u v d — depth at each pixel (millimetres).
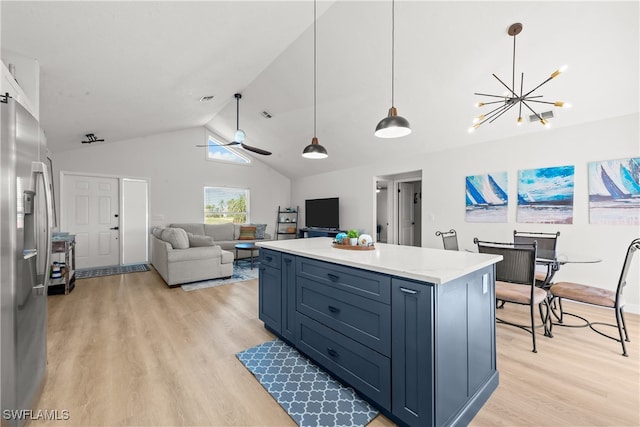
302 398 1676
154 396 1682
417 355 1345
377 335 1548
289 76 3947
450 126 4043
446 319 1361
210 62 3074
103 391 1720
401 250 2162
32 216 1508
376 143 5031
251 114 5324
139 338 2457
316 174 7266
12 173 1283
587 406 1595
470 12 2488
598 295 2328
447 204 4598
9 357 1281
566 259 2588
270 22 2641
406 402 1399
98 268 5371
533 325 2232
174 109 4477
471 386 1573
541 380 1840
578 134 3340
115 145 5594
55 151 4992
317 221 7020
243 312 3107
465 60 2934
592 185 3229
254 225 7105
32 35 1892
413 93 3590
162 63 2744
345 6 2705
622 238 3049
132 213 5832
